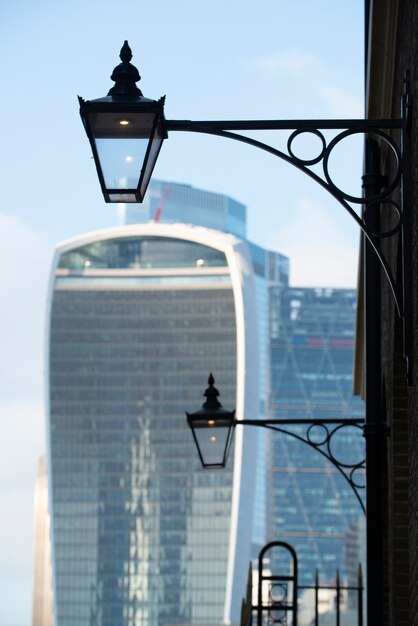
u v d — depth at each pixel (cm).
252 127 1326
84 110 1297
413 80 1306
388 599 2050
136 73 1346
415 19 1290
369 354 1823
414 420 1341
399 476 1747
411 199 1316
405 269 1310
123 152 1302
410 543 1455
